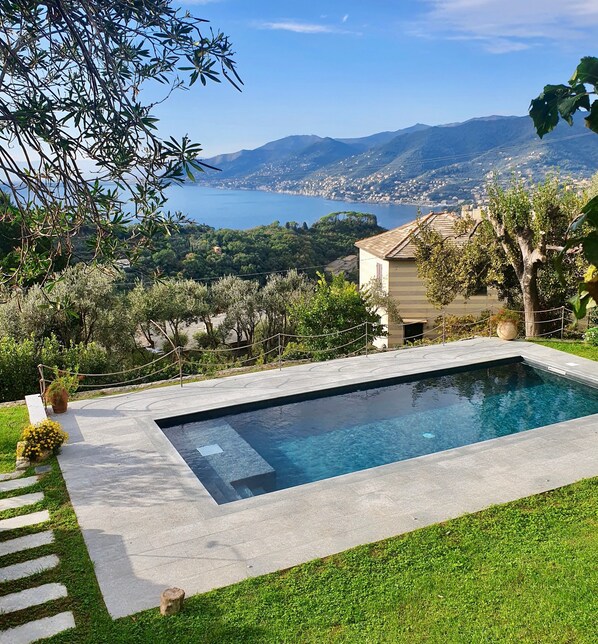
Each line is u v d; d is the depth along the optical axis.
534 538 7.45
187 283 27.67
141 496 8.86
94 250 4.23
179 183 3.76
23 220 4.03
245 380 14.82
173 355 22.77
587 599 6.19
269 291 29.05
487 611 6.06
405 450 11.49
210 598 6.38
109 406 12.97
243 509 8.43
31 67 3.96
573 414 13.15
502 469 9.59
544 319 20.39
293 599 6.34
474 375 15.85
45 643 5.72
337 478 9.37
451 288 20.92
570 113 2.35
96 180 3.78
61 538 7.68
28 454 10.05
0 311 17.91
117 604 6.31
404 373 15.04
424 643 5.62
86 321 20.28
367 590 6.47
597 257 1.94
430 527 7.78
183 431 12.20
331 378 14.75
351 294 19.80
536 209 18.22
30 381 14.80
